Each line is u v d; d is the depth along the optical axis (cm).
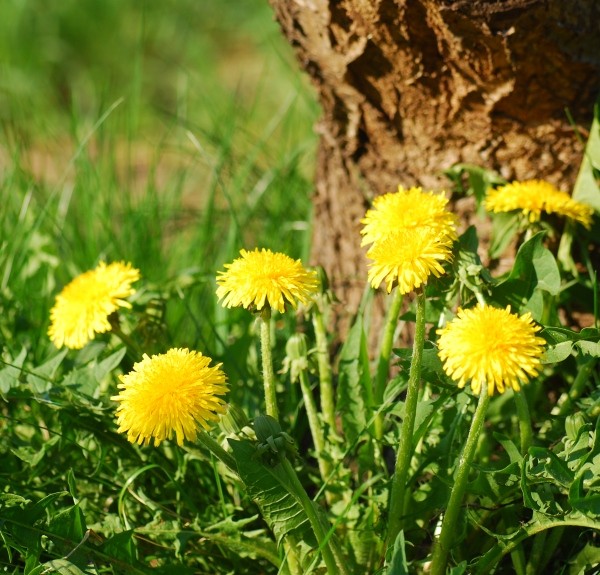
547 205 94
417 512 89
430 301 92
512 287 90
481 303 86
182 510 94
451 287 90
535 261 90
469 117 98
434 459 90
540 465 86
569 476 85
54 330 94
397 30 96
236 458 84
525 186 95
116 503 94
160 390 84
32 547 86
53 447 95
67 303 93
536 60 95
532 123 98
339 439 93
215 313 107
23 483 94
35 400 95
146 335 96
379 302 103
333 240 106
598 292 97
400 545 83
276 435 84
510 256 99
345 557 91
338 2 96
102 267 94
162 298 99
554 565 92
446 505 89
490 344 82
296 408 98
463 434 91
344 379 92
